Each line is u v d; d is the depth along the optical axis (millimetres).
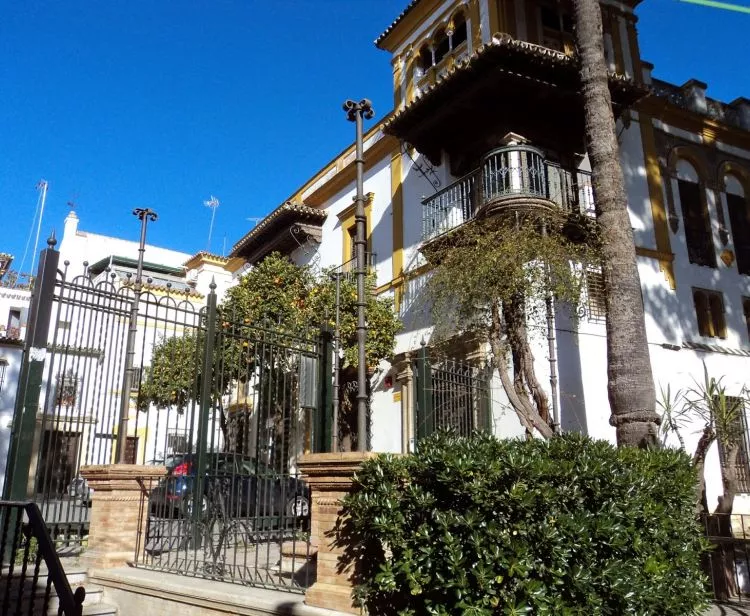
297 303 16094
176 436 9211
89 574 6988
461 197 14742
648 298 14906
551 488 4402
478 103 14164
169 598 6215
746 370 15586
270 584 6191
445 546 4328
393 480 4855
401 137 16000
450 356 13891
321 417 8461
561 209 12617
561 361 12945
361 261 7031
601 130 9586
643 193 15703
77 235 34594
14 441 7148
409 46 18656
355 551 5090
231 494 7754
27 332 7453
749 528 12758
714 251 16469
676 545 5484
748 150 18141
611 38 16859
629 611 4355
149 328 20438
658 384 14320
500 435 12492
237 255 25156
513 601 4102
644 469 5484
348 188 20250
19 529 6223
